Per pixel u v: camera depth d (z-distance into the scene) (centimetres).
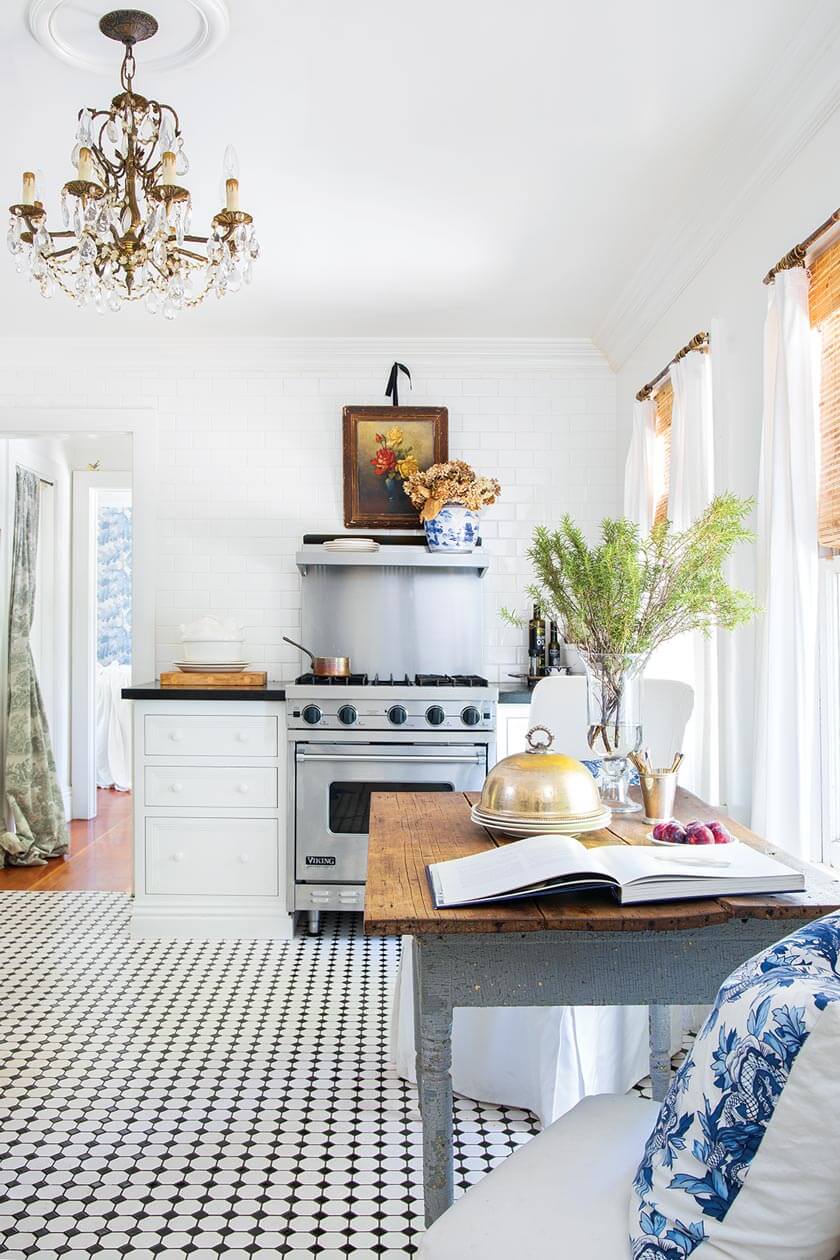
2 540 546
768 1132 90
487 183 309
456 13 222
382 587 468
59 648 633
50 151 289
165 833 409
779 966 101
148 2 215
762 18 225
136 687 432
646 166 297
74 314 436
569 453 482
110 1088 268
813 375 261
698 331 352
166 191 221
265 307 427
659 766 280
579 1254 106
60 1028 309
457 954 149
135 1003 331
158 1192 216
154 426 480
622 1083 253
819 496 265
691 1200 96
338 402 481
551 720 303
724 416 319
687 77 249
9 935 409
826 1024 87
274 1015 321
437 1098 149
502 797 194
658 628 211
